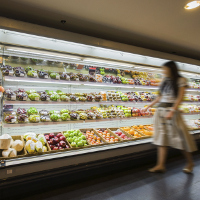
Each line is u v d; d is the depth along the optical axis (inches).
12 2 92.4
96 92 157.8
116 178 112.1
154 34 134.9
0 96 104.7
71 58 125.1
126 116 150.1
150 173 119.5
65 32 103.9
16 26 89.4
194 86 217.8
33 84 131.7
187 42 152.2
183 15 106.3
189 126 179.8
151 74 183.0
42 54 114.6
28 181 89.4
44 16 107.3
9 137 97.0
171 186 103.3
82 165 104.0
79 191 97.2
